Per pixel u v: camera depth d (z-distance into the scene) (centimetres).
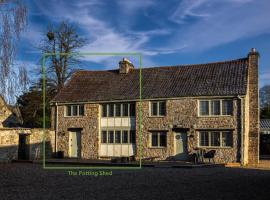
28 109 4766
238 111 3222
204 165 2977
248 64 3488
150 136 3547
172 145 3434
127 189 1736
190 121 3381
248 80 3428
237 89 3259
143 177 2228
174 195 1565
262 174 2405
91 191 1673
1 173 2455
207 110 3347
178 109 3441
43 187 1802
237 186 1834
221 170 2684
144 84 3753
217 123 3288
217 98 3303
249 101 3450
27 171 2597
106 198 1489
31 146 3653
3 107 2308
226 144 3259
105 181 2036
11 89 1997
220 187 1800
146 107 3572
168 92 3516
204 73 3616
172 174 2394
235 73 3459
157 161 3431
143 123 3566
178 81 3634
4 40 1970
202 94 3344
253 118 3428
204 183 1948
